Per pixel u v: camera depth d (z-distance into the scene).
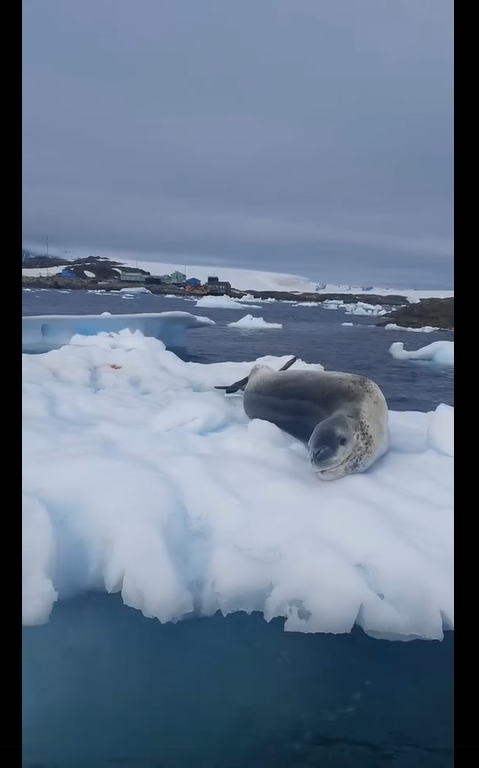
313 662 2.07
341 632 2.21
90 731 1.79
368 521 2.54
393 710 1.88
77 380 4.99
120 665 2.03
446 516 2.64
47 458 2.94
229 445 3.44
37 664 2.01
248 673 2.02
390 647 2.16
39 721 1.82
